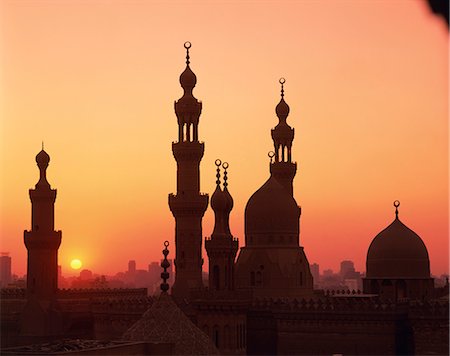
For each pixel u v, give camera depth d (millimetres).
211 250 104188
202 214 117438
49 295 119000
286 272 112688
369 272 117062
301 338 103812
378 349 99438
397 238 115625
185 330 72562
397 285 115000
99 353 61531
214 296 102438
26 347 62312
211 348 73812
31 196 119125
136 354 66938
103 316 115750
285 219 115125
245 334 104250
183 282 115562
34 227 119000
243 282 114250
